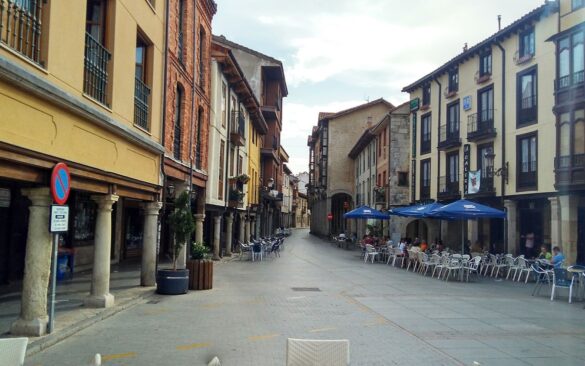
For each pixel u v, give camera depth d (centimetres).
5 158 654
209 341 795
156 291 1302
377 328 919
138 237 2348
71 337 804
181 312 1046
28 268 777
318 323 955
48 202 787
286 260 2644
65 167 775
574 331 916
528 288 1593
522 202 2338
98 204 1034
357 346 779
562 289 1552
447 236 3039
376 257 2886
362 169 5262
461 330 912
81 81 879
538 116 2208
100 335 823
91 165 917
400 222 3528
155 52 1343
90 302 1020
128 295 1204
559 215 2017
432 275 1941
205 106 2017
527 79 2319
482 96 2683
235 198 2617
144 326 899
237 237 3328
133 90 1161
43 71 745
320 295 1338
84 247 1711
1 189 1246
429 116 3291
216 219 2453
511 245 2342
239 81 2542
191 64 1736
